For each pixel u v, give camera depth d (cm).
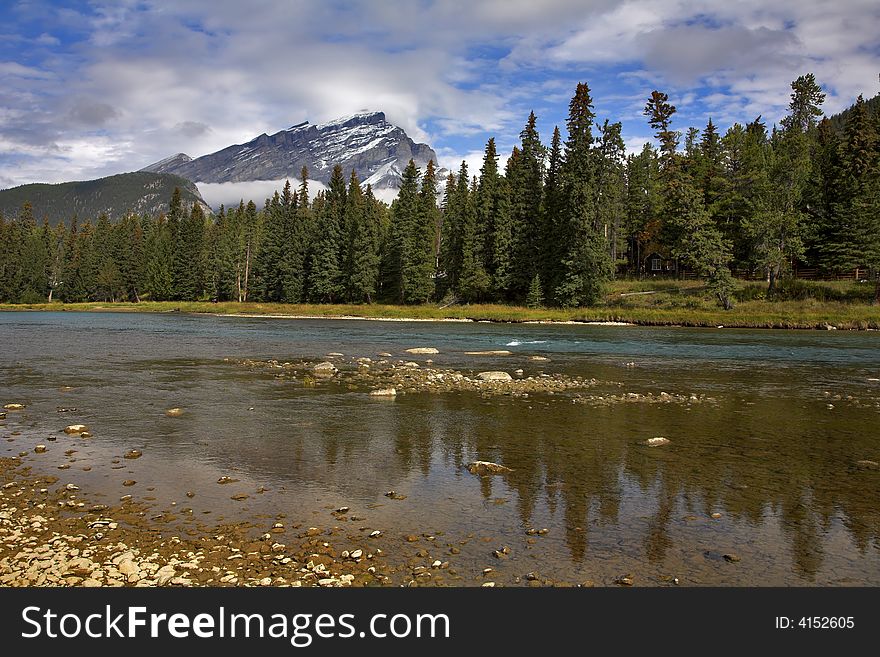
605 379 2453
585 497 1030
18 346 3700
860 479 1130
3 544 828
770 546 837
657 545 838
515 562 784
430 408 1817
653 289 7588
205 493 1045
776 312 6097
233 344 3931
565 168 7275
